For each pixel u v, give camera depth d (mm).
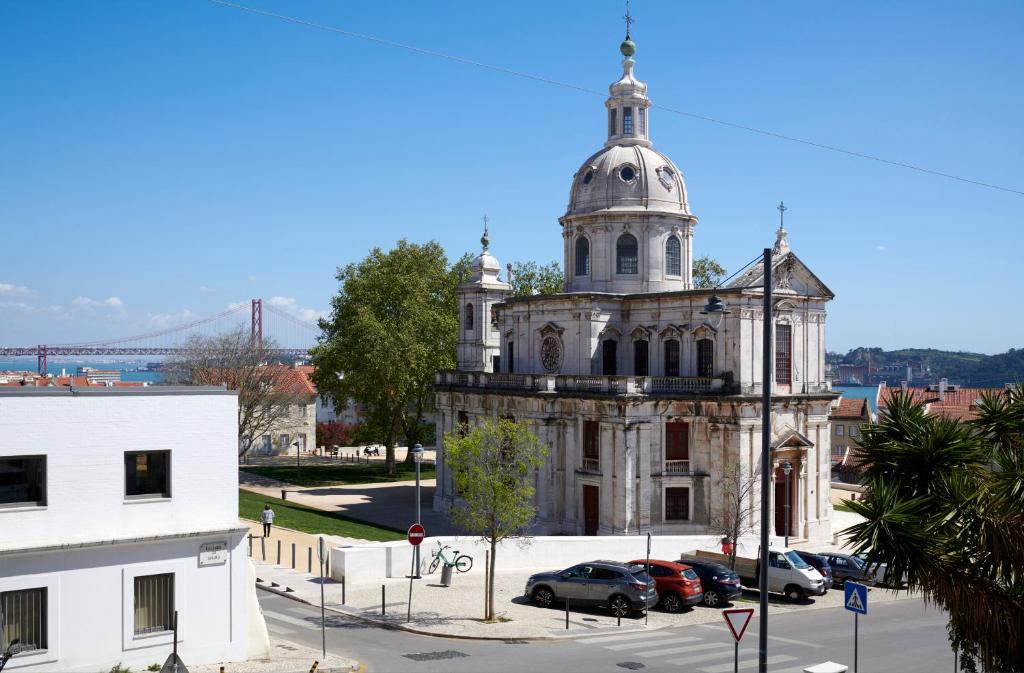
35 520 27156
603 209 70750
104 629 27984
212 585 30062
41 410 27328
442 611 40312
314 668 28484
